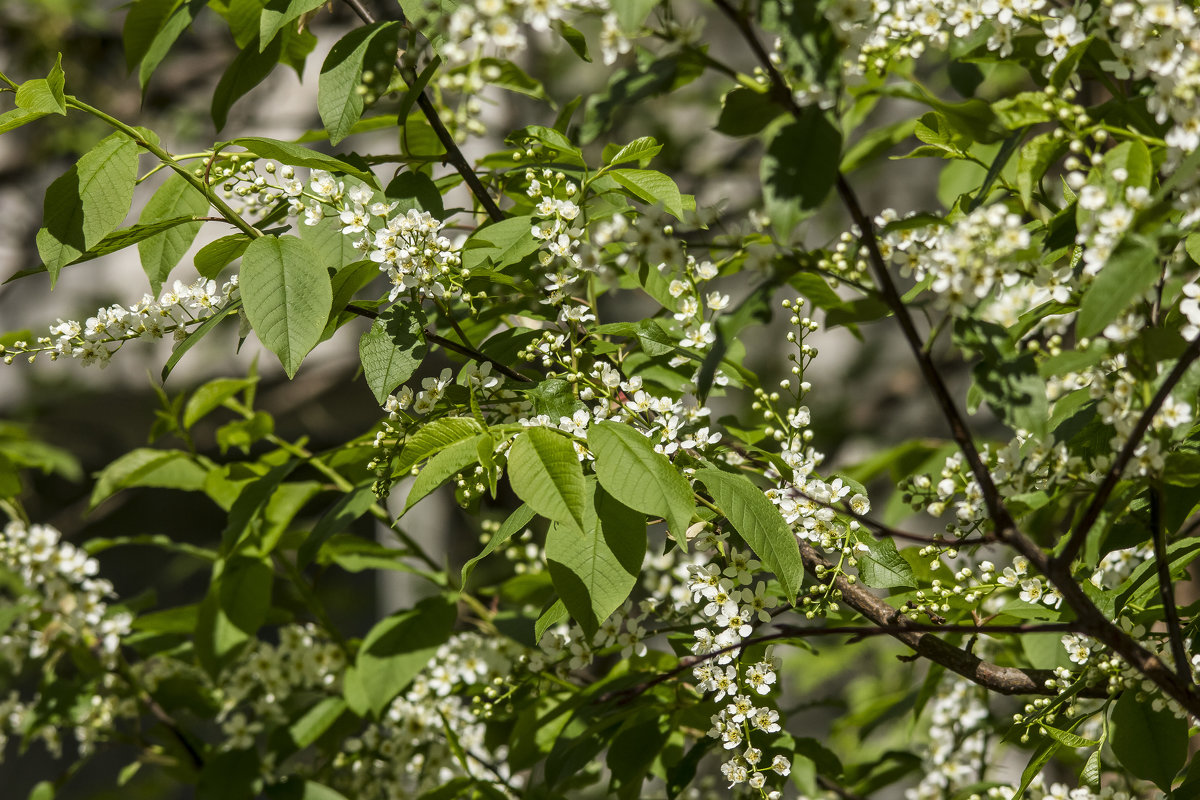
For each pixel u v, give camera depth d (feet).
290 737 9.36
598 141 16.01
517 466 8.14
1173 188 7.89
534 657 8.77
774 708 8.66
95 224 8.30
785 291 13.10
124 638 9.59
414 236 8.38
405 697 9.33
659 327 8.53
